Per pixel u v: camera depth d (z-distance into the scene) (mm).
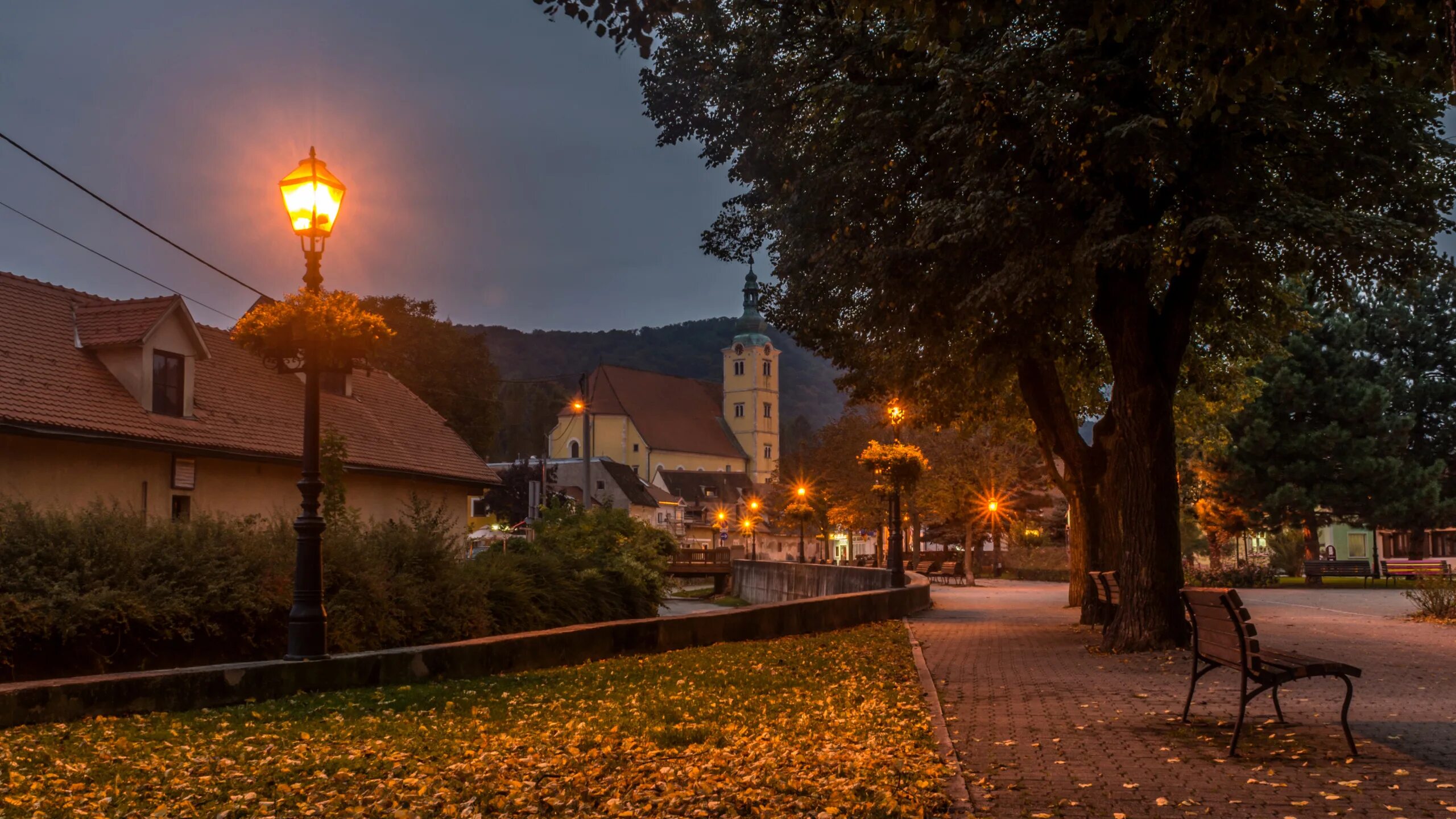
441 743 8289
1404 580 44375
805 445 85250
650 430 156000
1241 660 7754
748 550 124938
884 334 21609
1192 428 32875
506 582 22219
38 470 20969
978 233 15320
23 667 13891
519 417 170250
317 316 12180
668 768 7066
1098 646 16750
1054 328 20578
